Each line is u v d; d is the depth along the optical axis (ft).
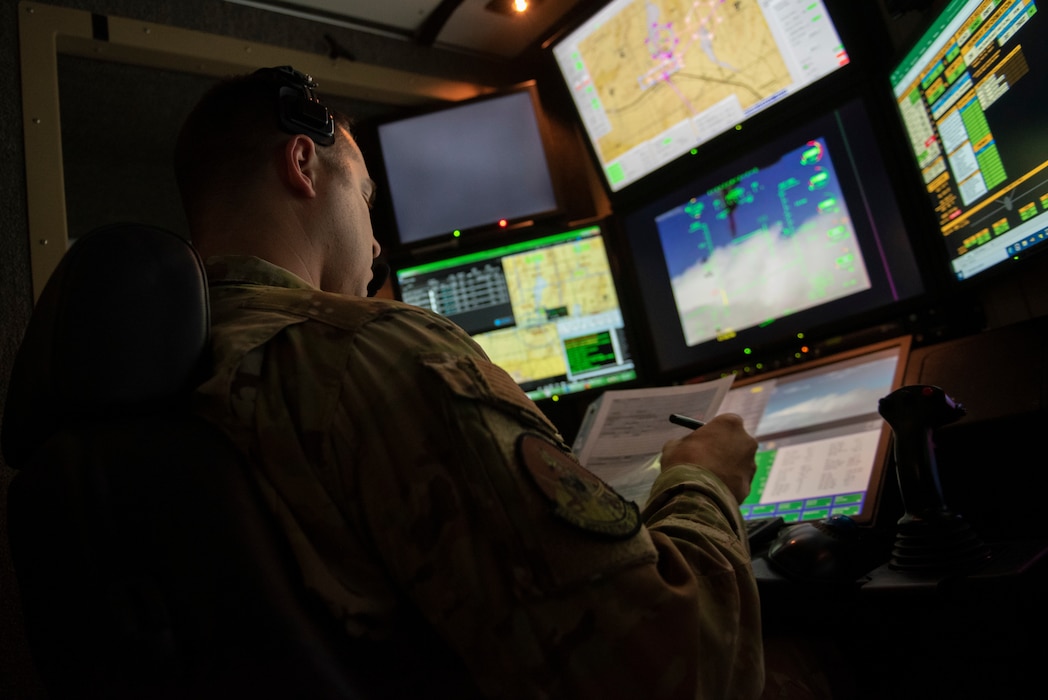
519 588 1.48
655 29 5.14
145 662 1.45
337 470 1.61
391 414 1.61
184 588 1.47
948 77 3.67
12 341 3.86
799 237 4.73
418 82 5.89
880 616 2.58
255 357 1.71
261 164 2.28
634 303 5.61
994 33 3.27
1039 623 2.20
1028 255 3.38
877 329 4.43
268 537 1.55
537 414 1.73
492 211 5.71
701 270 5.23
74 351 1.55
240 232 2.22
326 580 1.54
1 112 4.12
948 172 3.84
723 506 2.08
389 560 1.56
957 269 3.96
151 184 6.05
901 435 2.54
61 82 4.77
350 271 2.45
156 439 1.56
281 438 1.62
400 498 1.56
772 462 3.86
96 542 1.47
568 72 5.63
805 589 2.51
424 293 5.63
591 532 1.54
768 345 4.87
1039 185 3.21
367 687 1.53
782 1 4.57
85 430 1.56
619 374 5.54
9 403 1.70
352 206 2.46
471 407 1.59
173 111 5.29
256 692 1.44
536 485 1.54
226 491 1.55
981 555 2.33
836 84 4.49
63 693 1.53
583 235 5.70
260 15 5.30
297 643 1.46
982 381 3.27
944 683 2.43
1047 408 2.92
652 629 1.53
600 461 3.53
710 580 1.79
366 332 1.74
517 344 5.57
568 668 1.47
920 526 2.41
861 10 4.61
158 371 1.62
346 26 5.70
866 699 2.67
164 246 1.71
